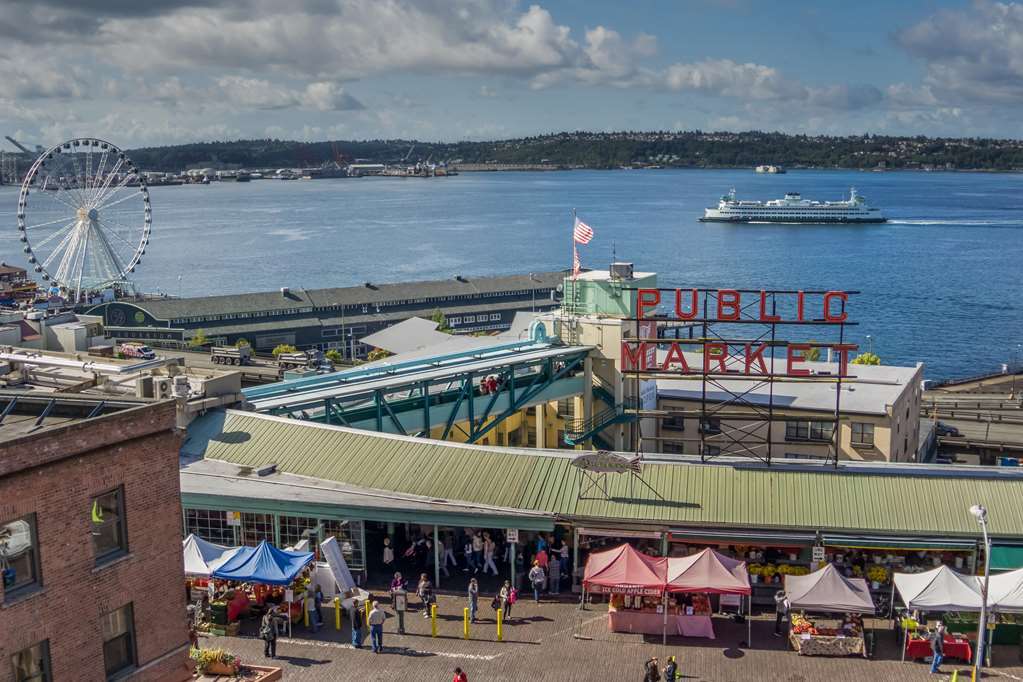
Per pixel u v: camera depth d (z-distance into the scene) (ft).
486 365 241.35
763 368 196.65
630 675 135.23
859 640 140.67
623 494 169.27
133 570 112.47
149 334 614.75
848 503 164.76
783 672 136.36
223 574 147.74
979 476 169.89
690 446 270.87
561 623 151.84
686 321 203.92
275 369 370.32
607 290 265.95
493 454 180.96
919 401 305.53
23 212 533.96
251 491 172.96
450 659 139.85
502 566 172.45
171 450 116.47
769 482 170.50
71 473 104.47
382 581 167.22
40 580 102.63
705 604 148.97
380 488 175.94
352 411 229.86
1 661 98.78
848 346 190.90
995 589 141.49
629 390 263.29
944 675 135.85
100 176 594.24
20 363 213.87
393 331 550.36
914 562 163.84
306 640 146.51
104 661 110.73
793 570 160.04
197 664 126.52
